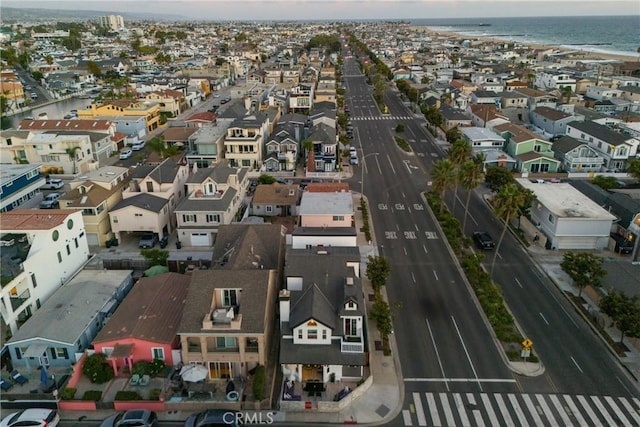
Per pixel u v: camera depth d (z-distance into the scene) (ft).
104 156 386.11
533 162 338.54
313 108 513.45
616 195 255.70
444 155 389.60
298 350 148.77
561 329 175.42
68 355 156.87
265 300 154.10
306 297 156.76
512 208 208.33
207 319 144.97
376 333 174.50
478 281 201.05
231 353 147.54
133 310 167.94
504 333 171.22
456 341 169.37
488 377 152.76
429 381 151.43
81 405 140.26
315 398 143.84
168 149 369.30
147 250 221.66
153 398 141.38
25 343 154.40
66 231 199.93
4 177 273.13
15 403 140.97
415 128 478.59
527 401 142.92
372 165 365.40
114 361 150.61
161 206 243.40
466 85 598.75
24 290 176.14
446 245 239.50
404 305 189.88
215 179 253.44
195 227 237.04
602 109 495.82
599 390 147.13
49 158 350.02
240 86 629.51
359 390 145.18
